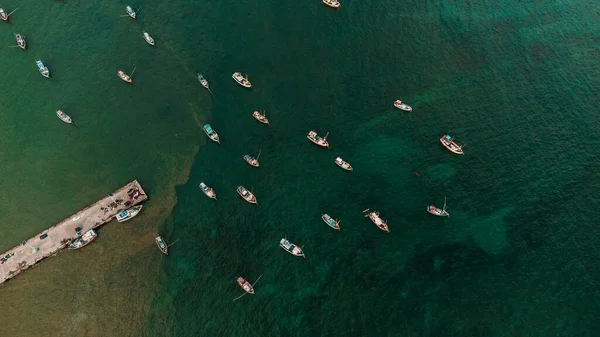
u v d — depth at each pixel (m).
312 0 183.62
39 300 113.81
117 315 112.88
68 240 121.94
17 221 127.06
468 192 134.25
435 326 111.38
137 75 160.38
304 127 147.88
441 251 123.19
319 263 121.31
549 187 134.88
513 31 177.50
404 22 177.50
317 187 135.38
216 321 112.62
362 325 111.44
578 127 148.88
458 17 180.88
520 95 157.50
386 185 135.88
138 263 120.62
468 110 153.12
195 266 120.75
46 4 180.00
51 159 140.00
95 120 148.88
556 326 111.19
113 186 134.75
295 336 110.12
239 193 133.25
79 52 165.62
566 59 169.00
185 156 141.75
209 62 164.25
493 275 118.88
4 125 147.00
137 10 178.88
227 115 150.38
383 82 159.38
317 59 164.88
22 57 163.38
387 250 123.44
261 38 170.75
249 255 122.62
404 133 147.38
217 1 183.12
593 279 118.25
